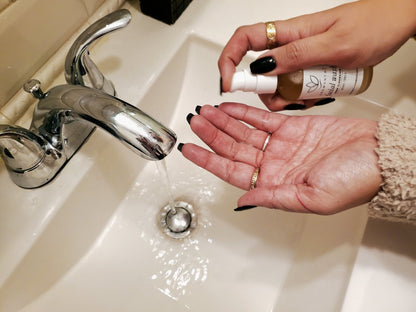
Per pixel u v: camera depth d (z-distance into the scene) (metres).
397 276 0.37
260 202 0.39
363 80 0.40
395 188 0.35
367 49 0.38
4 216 0.40
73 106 0.33
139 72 0.50
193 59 0.58
